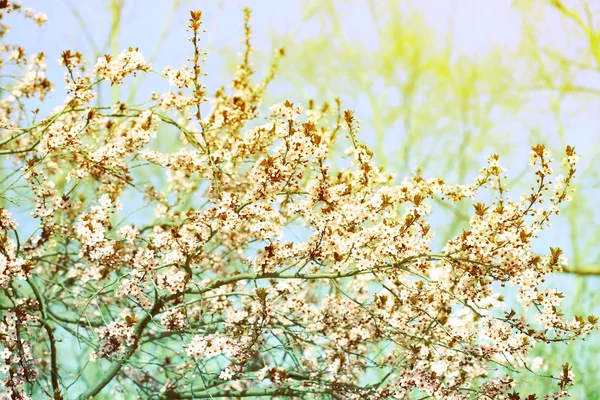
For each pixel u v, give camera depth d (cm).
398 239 391
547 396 404
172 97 423
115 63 412
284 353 505
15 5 483
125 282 406
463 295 412
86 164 429
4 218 377
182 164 457
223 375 417
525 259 371
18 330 397
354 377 494
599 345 617
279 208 497
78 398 476
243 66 561
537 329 389
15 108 538
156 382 558
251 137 444
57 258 550
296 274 414
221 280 425
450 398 417
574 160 373
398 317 448
